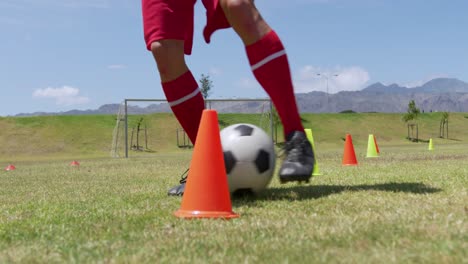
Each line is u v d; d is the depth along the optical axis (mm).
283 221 2781
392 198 3709
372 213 2965
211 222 2865
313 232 2443
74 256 2139
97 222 3131
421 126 66250
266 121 41500
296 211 3230
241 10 3738
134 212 3494
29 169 13438
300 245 2162
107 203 4219
